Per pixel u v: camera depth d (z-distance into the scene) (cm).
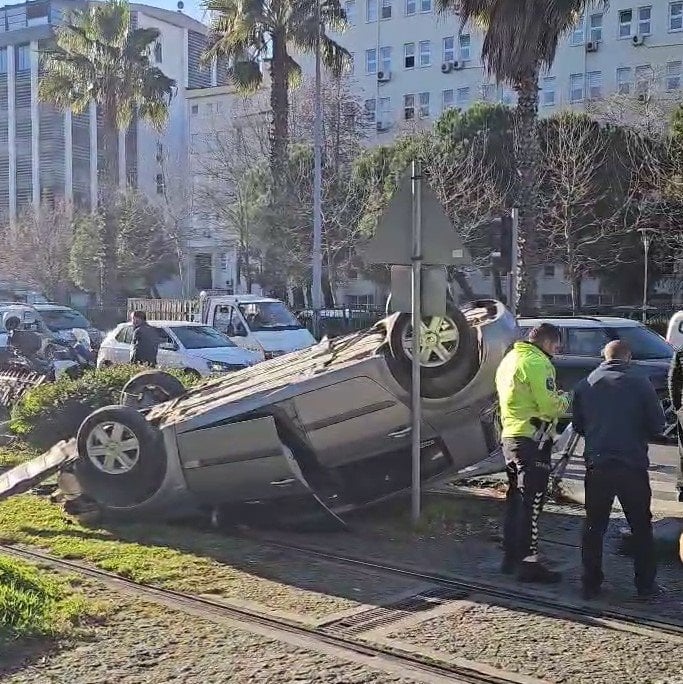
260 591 615
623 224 3516
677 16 5084
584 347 1491
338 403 764
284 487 761
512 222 1235
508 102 5241
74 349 2012
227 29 2900
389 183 3481
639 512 597
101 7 3250
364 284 4797
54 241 4822
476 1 2064
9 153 7506
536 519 639
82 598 584
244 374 902
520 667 484
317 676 471
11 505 868
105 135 3400
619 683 464
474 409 782
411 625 548
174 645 513
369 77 6059
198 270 5825
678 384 744
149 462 782
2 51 7488
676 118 3241
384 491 816
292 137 4031
